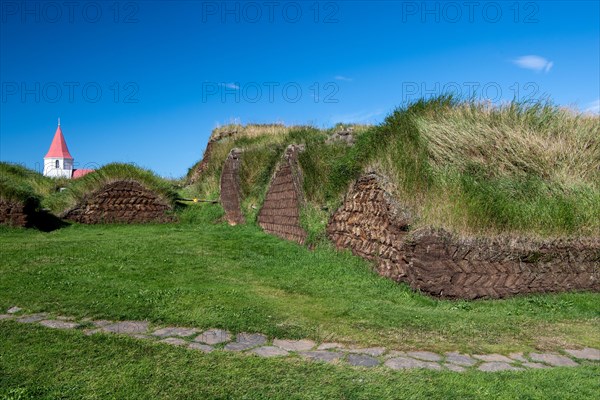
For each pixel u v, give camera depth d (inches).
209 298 272.8
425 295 307.3
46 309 247.1
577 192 377.7
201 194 904.9
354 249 408.5
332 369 181.5
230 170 783.1
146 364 178.4
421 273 309.9
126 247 439.2
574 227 344.2
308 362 187.9
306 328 230.7
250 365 181.3
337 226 446.6
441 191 338.3
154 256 401.7
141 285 300.2
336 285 334.3
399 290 320.5
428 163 364.2
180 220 775.1
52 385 158.4
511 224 329.1
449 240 311.4
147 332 221.0
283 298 290.2
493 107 452.8
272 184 621.6
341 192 443.5
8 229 606.5
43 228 661.9
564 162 406.9
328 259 415.5
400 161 368.8
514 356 210.7
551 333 247.6
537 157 401.7
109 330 220.2
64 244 454.3
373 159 398.0
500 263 319.3
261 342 212.5
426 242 309.9
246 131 1045.2
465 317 267.4
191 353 191.6
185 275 340.2
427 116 428.5
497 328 249.9
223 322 232.1
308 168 518.0
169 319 235.8
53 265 348.5
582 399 163.0
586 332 252.7
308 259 421.1
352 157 436.1
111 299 265.1
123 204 751.7
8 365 173.8
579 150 424.2
